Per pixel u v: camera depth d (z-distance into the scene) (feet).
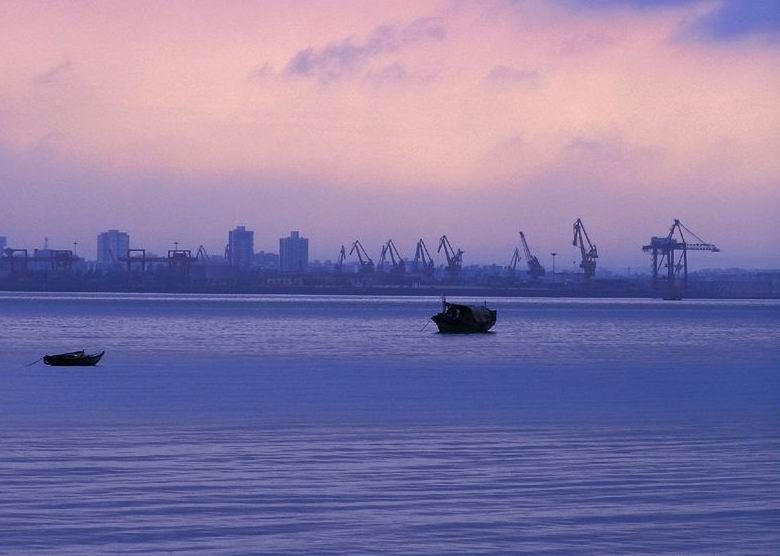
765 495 375.66
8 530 318.65
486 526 328.29
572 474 415.03
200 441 498.69
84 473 410.31
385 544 306.96
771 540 313.32
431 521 334.44
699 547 305.32
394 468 426.10
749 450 479.82
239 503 357.61
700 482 399.65
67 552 294.87
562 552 300.20
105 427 547.49
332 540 310.65
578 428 556.51
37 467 422.82
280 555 294.66
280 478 402.31
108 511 344.08
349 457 453.58
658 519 338.34
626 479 404.77
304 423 570.46
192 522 330.34
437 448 481.46
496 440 509.35
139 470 417.69
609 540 312.91
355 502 360.89
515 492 379.14
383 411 630.33
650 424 574.97
